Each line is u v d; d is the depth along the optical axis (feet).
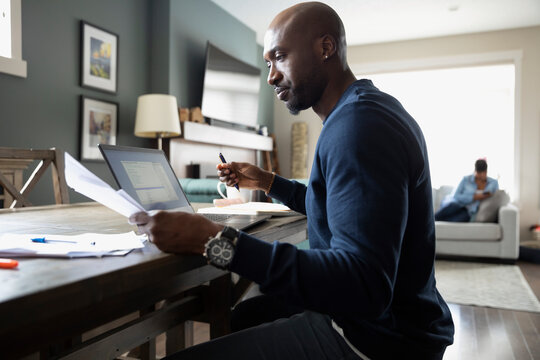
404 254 2.40
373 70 19.76
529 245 15.46
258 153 18.92
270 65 2.72
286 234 3.37
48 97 10.18
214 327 3.76
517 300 9.52
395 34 18.56
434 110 20.45
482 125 19.99
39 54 9.94
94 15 11.43
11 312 1.28
